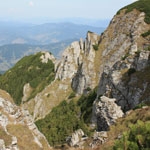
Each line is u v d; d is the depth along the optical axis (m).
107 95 75.81
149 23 116.62
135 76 70.44
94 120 82.31
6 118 47.25
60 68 147.25
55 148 52.56
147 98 61.25
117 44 121.50
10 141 41.78
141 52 74.25
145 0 131.75
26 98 179.25
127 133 13.10
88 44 137.38
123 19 128.25
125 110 68.12
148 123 12.84
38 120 118.31
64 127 95.50
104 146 41.62
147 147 11.94
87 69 123.75
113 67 82.06
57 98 133.00
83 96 117.06
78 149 47.28
